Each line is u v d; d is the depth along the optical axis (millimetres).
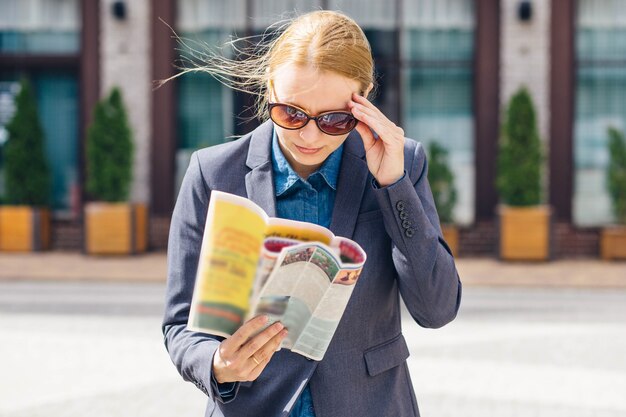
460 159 14727
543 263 13797
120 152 14273
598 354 7637
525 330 8672
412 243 2188
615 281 12023
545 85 14469
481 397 6297
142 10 14695
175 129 14828
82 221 14398
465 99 14711
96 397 6309
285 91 2141
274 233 2016
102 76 14820
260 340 2037
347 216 2285
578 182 14633
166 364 7266
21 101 14594
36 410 5980
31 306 10008
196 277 2254
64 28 14969
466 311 9773
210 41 14773
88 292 11133
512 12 14461
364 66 2160
